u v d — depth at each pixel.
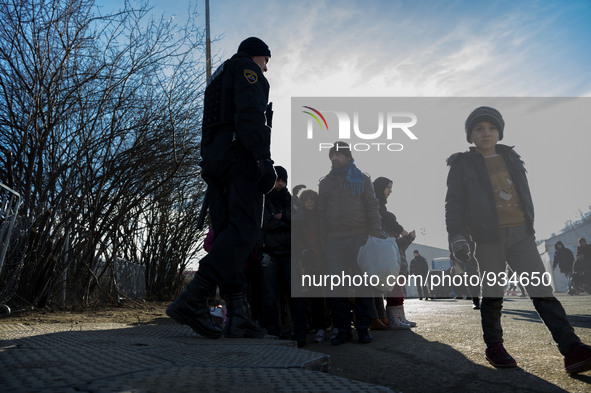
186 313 2.27
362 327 3.64
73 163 5.87
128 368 1.22
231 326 2.39
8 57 5.30
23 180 5.53
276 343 2.10
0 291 4.89
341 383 1.14
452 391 2.04
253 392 1.02
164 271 11.38
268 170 2.46
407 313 6.50
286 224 3.89
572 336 2.27
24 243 5.11
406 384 2.19
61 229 6.09
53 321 4.59
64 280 6.13
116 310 6.61
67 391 0.93
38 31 5.43
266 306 3.84
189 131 7.23
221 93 2.54
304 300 3.87
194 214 11.34
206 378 1.13
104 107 6.14
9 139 5.58
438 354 2.88
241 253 2.41
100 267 7.58
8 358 1.36
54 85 5.62
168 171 7.44
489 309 2.52
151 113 6.67
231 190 2.45
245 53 2.61
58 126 5.89
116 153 6.53
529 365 2.45
